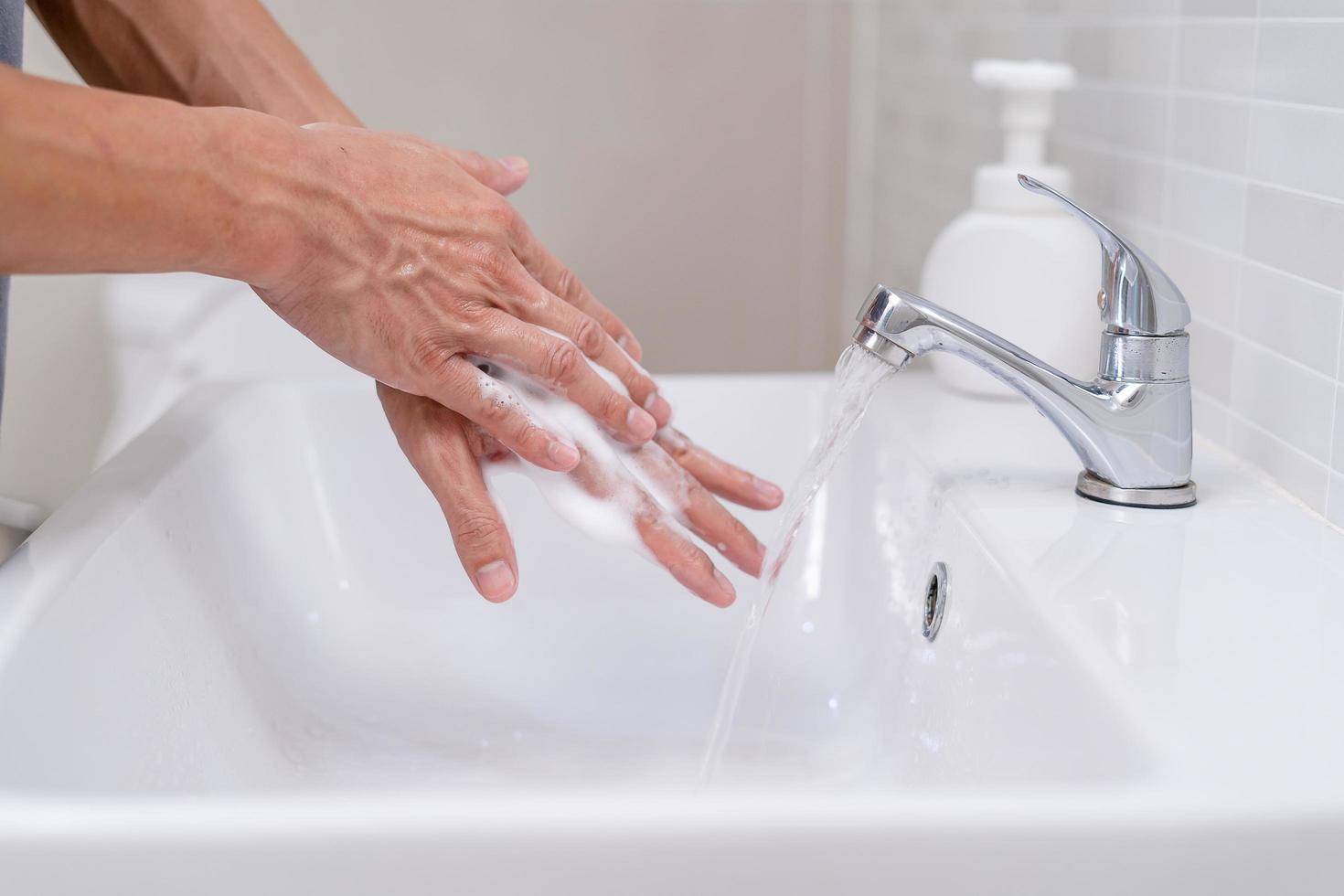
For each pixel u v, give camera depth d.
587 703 0.69
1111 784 0.35
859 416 0.55
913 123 1.22
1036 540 0.55
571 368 0.56
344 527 0.78
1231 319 0.65
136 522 0.59
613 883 0.33
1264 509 0.59
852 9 1.36
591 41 1.35
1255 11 0.61
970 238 0.74
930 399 0.78
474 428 0.60
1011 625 0.50
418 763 0.63
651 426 0.59
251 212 0.48
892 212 1.29
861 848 0.33
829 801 0.34
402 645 0.74
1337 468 0.56
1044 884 0.34
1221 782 0.35
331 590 0.76
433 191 0.54
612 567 0.76
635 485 0.60
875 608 0.69
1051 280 0.72
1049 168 0.74
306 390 0.80
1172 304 0.57
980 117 1.04
